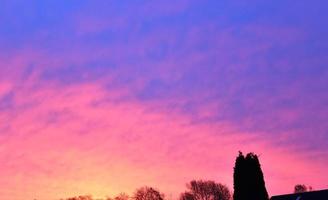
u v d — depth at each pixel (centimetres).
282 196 6894
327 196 6544
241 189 5309
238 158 5409
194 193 10450
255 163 5359
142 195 10762
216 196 10362
